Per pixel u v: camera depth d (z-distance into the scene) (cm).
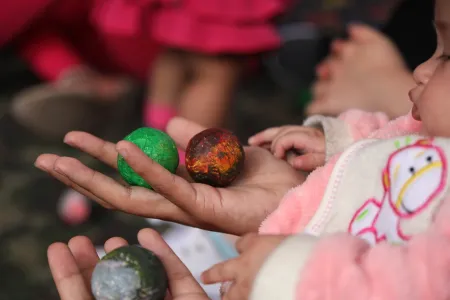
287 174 94
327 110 119
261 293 78
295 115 199
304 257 78
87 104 172
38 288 124
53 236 139
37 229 141
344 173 86
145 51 189
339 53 125
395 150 84
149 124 168
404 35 132
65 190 156
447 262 75
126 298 83
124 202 88
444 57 82
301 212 87
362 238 81
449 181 79
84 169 88
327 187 86
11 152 173
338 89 120
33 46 184
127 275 83
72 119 174
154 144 93
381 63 120
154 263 84
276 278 77
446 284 75
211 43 148
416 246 76
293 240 79
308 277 77
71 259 85
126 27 156
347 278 76
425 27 130
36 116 170
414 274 75
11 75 212
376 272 76
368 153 85
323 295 76
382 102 116
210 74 155
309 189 88
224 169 92
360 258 77
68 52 185
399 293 75
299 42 213
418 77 84
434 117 81
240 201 89
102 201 89
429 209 80
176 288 85
